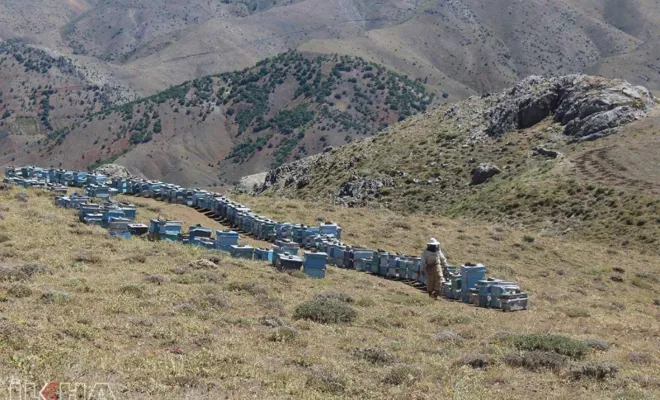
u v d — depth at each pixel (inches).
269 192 5295.3
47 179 2354.8
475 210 3506.4
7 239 1296.8
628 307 1493.6
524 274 1851.6
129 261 1233.4
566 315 1284.4
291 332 868.6
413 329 1021.2
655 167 3260.3
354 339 901.8
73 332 760.3
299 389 671.1
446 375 770.2
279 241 1620.3
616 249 2529.5
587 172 3417.8
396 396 679.7
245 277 1221.1
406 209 4013.3
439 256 1375.5
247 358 755.4
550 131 4242.1
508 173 3932.1
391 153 4776.1
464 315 1139.9
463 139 4645.7
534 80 4847.4
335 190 4571.9
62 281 1013.2
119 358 697.0
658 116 3927.2
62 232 1418.6
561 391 741.9
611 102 4050.2
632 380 793.6
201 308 962.7
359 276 1450.5
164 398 601.9
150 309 916.6
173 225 1581.0
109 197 2058.3
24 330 735.1
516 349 908.0
